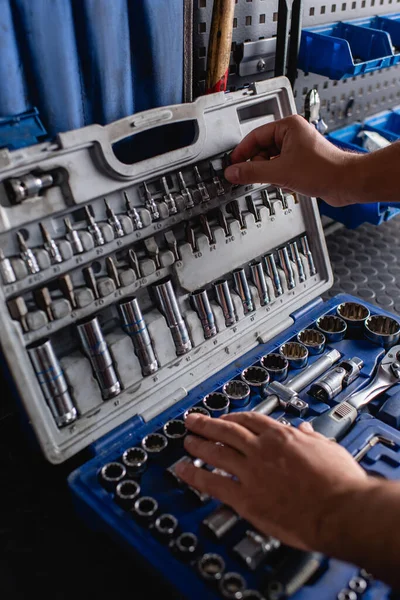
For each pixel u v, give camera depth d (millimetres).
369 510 562
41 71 837
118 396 913
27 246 786
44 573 757
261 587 703
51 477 895
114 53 913
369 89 1676
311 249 1235
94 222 844
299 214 1189
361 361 1083
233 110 1011
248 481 669
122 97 965
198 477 737
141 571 761
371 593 705
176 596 706
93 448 869
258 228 1099
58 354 868
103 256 887
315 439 695
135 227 895
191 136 1085
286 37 1132
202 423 791
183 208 955
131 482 809
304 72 1361
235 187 1039
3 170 731
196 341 1024
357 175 926
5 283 761
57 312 815
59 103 874
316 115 1282
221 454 726
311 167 943
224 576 684
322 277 1258
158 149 1066
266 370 1033
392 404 999
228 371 1049
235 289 1094
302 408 963
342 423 933
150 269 925
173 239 963
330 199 986
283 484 634
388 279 1409
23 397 784
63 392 832
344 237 1602
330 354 1089
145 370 945
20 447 940
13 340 765
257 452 686
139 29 938
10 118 820
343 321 1149
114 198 883
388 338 1120
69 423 855
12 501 856
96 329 858
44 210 792
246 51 1156
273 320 1145
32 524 824
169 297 954
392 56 1261
